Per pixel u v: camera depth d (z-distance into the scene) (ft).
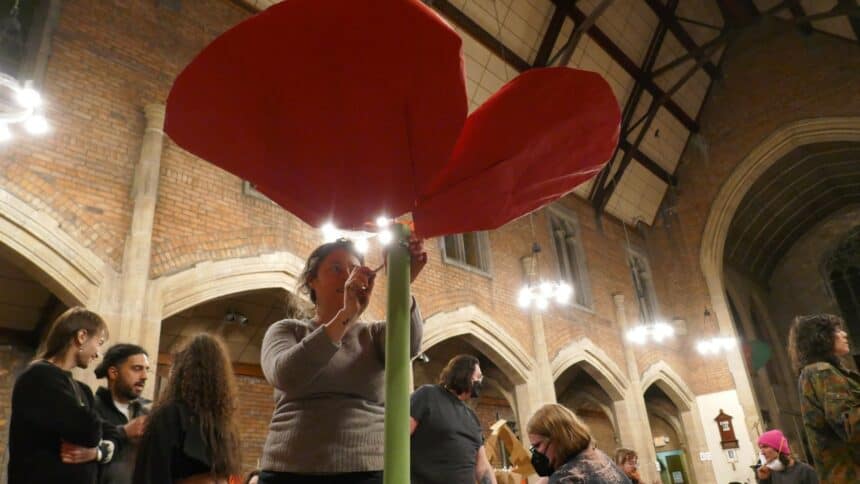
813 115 47.03
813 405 7.23
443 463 7.72
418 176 2.35
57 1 19.15
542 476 8.04
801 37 49.14
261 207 22.66
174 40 22.15
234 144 2.33
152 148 19.54
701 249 50.24
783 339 63.16
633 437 39.01
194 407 6.08
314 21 1.95
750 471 43.16
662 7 43.83
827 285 62.75
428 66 2.01
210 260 20.30
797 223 63.21
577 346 37.65
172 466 5.76
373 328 4.65
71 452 6.59
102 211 18.07
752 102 50.60
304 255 23.30
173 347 24.97
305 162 2.33
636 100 46.03
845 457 6.92
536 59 37.45
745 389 45.29
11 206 16.12
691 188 52.26
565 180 2.90
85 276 17.13
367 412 4.32
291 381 3.53
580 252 42.98
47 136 17.51
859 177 57.57
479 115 2.61
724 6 46.70
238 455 6.29
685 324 49.47
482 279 33.19
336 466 4.03
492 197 2.61
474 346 32.37
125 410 8.75
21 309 21.31
